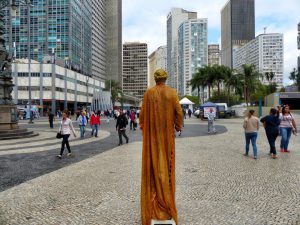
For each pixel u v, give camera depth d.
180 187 6.75
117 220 4.85
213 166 9.18
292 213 5.08
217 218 4.88
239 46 177.12
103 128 27.73
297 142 15.25
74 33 99.19
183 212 5.16
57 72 73.31
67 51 93.31
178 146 14.10
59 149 13.47
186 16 175.88
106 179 7.60
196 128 26.72
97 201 5.82
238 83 60.91
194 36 148.12
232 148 13.31
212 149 13.02
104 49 155.62
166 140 4.19
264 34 138.00
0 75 18.17
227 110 53.69
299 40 85.00
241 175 7.93
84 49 112.69
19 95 70.31
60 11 93.06
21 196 6.23
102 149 13.44
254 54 144.00
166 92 4.22
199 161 10.03
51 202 5.81
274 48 138.00
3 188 6.88
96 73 137.75
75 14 100.38
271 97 58.03
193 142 15.74
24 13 90.12
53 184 7.18
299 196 6.03
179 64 158.38
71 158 11.03
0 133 17.47
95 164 9.74
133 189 6.63
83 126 18.88
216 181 7.29
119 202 5.75
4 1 19.41
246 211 5.19
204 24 147.38
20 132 18.52
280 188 6.62
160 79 4.34
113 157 11.14
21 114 50.91
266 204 5.55
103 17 153.12
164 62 190.12
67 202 5.79
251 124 10.71
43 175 8.18
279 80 137.38
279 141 16.09
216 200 5.81
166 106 4.18
